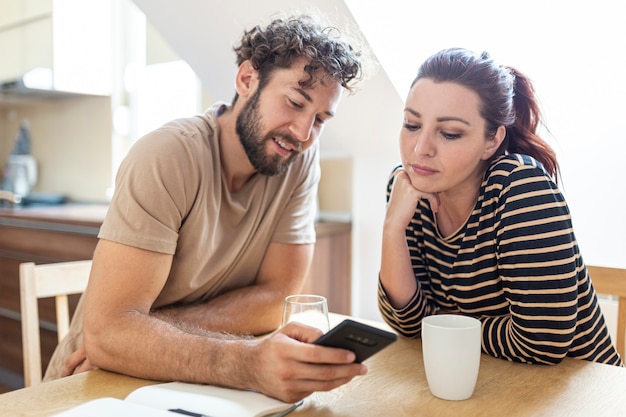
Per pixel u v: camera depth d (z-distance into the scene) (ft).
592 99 6.37
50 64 9.92
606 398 2.72
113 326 3.10
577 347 3.54
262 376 2.62
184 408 2.56
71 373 3.56
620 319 3.98
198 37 6.88
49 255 8.65
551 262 3.09
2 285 9.46
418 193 3.49
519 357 3.20
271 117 3.72
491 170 3.38
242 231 4.08
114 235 3.31
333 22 5.77
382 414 2.55
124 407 2.45
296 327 2.71
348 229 7.95
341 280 7.91
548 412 2.56
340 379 2.54
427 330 2.72
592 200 6.33
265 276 4.32
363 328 2.27
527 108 3.60
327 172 8.23
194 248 3.76
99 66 10.53
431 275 3.82
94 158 11.09
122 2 10.73
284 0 5.90
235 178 4.05
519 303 3.17
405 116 3.40
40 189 12.30
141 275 3.31
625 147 6.15
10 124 12.98
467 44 6.79
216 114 4.04
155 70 10.44
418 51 6.67
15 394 2.74
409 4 6.34
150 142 3.53
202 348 2.85
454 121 3.20
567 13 6.40
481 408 2.60
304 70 3.61
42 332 8.68
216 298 3.95
